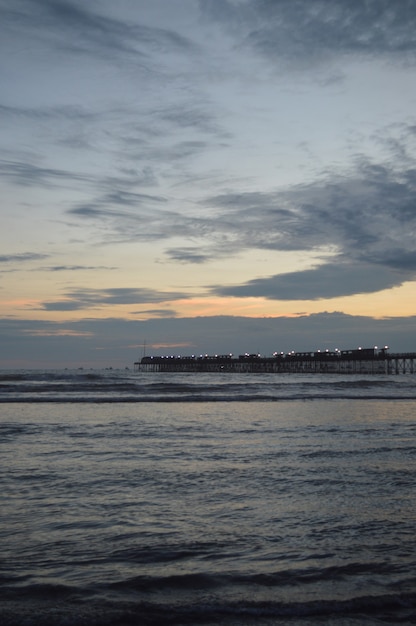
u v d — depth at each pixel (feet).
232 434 64.03
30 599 18.80
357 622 17.60
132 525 27.61
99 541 25.12
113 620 17.38
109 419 80.28
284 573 21.48
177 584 20.35
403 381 293.84
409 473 41.11
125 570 21.66
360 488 36.06
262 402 122.62
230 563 22.56
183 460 46.19
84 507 30.94
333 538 25.82
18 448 52.08
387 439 60.34
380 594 19.62
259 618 17.79
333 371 476.13
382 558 23.24
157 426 71.72
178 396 134.51
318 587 20.20
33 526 27.25
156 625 17.22
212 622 17.46
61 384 185.98
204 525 27.73
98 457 47.32
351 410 100.78
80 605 18.37
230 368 600.80
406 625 17.47
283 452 50.78
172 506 31.32
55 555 23.25
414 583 20.67
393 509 30.96
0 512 29.68
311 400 129.90
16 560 22.57
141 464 44.16
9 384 183.52
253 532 26.66
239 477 39.37
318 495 34.12
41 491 34.55
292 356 504.02
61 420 78.02
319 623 17.49
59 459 46.09
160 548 24.26
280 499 33.09
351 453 50.34
